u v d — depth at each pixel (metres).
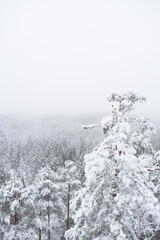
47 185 21.70
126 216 7.00
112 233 7.04
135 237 6.91
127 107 7.83
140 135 11.16
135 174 7.39
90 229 7.55
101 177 7.71
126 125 7.12
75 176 28.12
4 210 15.42
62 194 26.02
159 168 8.16
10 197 15.53
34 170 62.03
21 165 75.25
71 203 8.37
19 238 14.85
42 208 21.08
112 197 7.43
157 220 6.98
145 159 11.01
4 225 15.37
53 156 66.19
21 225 15.76
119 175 7.20
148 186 8.46
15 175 17.16
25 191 15.82
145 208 7.04
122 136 7.02
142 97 7.38
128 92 7.45
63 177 28.12
